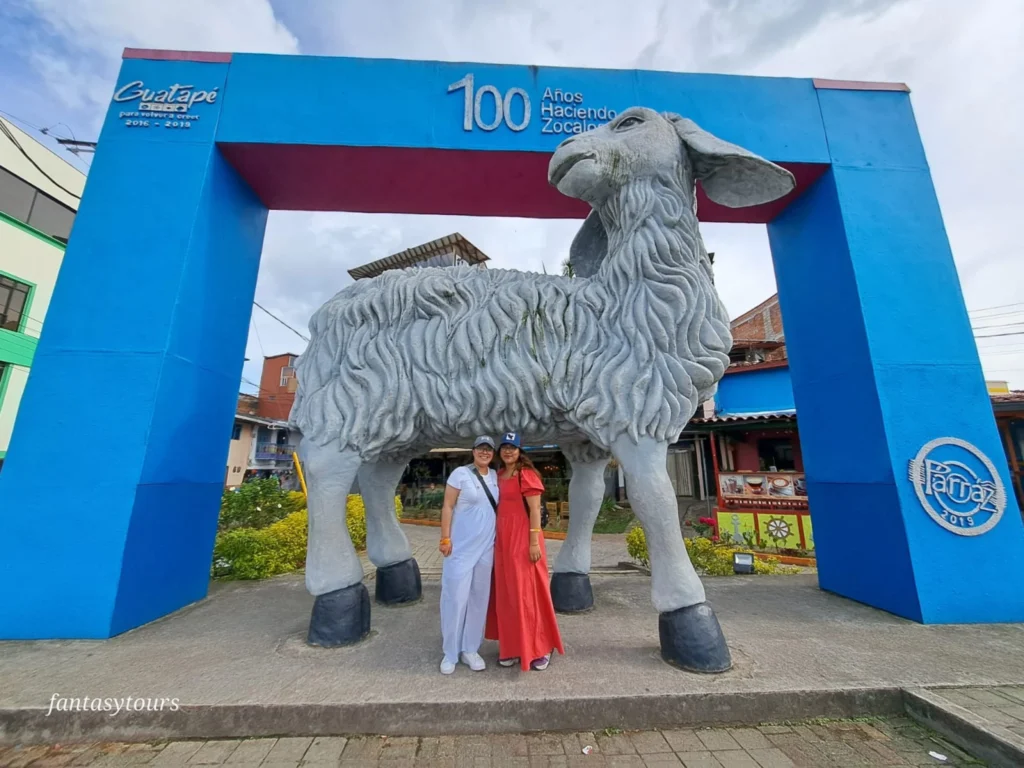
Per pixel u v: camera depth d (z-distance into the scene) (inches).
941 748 67.6
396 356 97.2
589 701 72.7
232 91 133.1
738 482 263.9
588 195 101.8
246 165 138.6
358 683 78.1
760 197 102.2
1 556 101.3
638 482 87.1
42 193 385.1
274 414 735.1
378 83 136.1
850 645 96.7
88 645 95.6
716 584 151.9
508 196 153.5
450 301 100.9
